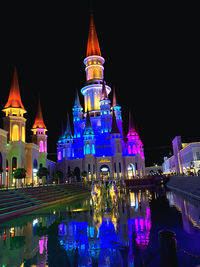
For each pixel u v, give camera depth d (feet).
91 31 339.36
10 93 181.47
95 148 272.10
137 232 42.11
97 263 27.84
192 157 200.75
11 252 32.83
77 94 320.91
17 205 73.72
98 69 328.08
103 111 288.71
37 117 225.97
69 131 283.79
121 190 153.79
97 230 44.88
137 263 27.32
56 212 70.33
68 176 212.43
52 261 28.96
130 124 309.22
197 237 37.93
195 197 94.12
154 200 95.55
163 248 18.07
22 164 167.32
